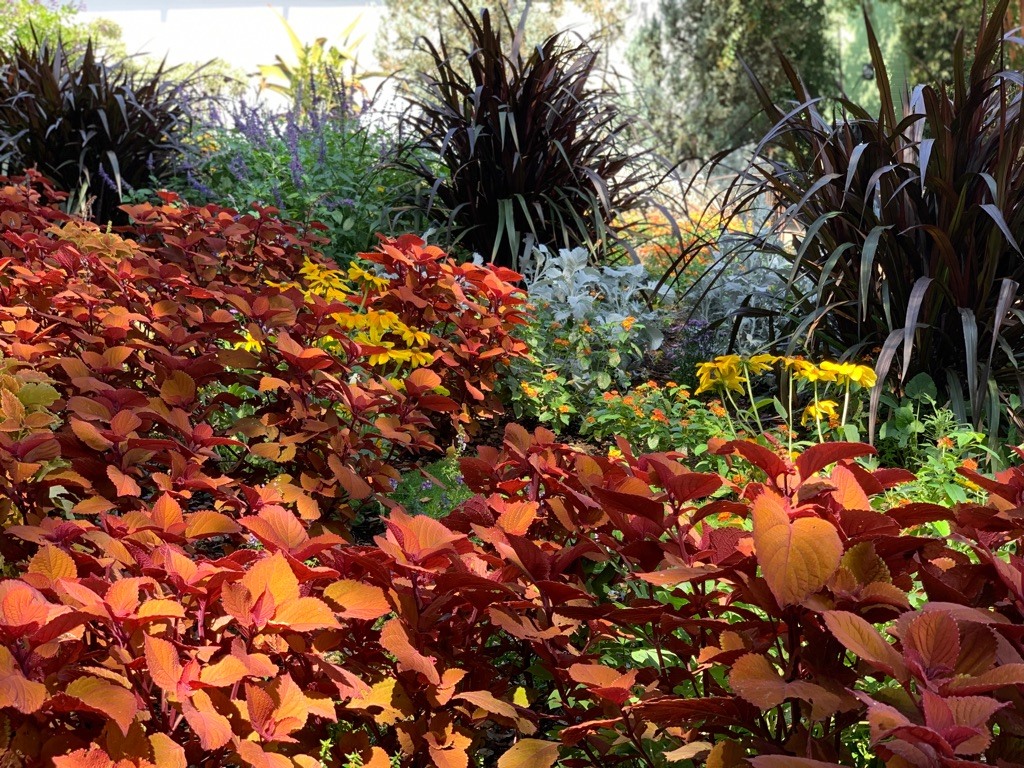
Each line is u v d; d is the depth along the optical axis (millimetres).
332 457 1946
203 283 3447
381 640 1221
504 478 1848
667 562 1339
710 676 1412
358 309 3344
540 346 3852
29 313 2740
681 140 18594
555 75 5285
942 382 3482
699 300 4199
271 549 1279
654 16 19094
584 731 1279
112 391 1915
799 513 1200
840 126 3697
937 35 16453
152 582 1139
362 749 1309
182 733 1142
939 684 929
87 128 6074
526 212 4766
